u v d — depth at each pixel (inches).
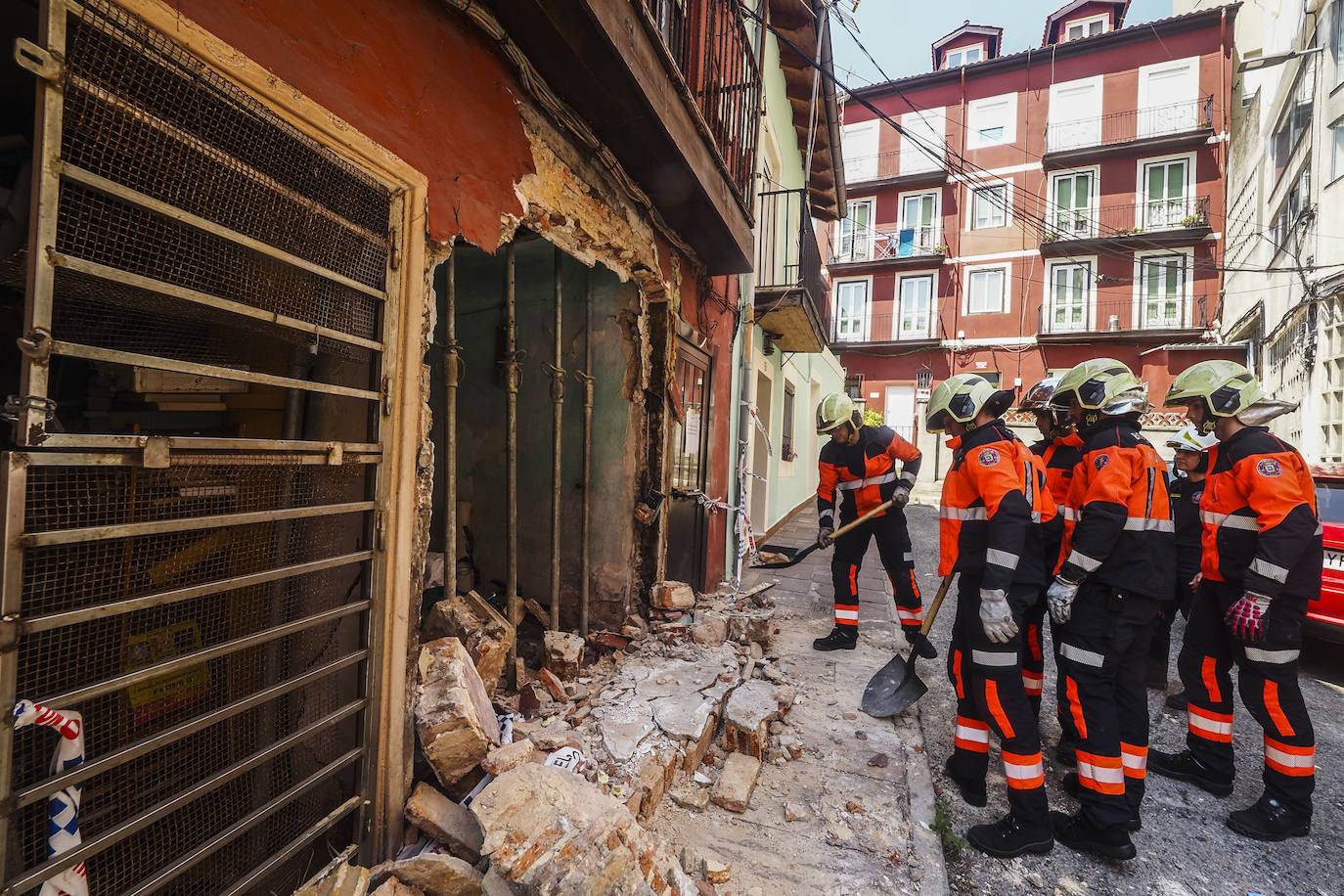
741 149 177.8
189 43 46.4
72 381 56.8
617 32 90.4
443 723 71.1
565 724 101.0
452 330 104.3
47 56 38.6
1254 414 102.3
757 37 201.0
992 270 761.0
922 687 121.2
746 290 239.1
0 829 38.2
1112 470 89.4
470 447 160.9
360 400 68.1
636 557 157.9
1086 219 708.7
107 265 42.8
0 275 55.1
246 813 56.4
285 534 60.0
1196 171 671.1
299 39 56.3
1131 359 690.8
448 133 76.8
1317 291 368.8
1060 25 833.5
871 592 235.0
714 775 100.9
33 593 41.5
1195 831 94.7
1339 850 90.4
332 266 61.7
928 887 76.6
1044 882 81.7
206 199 50.3
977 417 98.3
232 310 51.0
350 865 66.1
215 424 63.3
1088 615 90.8
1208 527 106.2
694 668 130.0
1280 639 94.1
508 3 79.6
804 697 132.0
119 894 45.3
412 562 74.1
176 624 52.1
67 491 42.4
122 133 44.1
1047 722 131.3
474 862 66.0
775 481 341.4
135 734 49.8
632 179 128.6
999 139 761.0
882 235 820.0
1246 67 369.7
